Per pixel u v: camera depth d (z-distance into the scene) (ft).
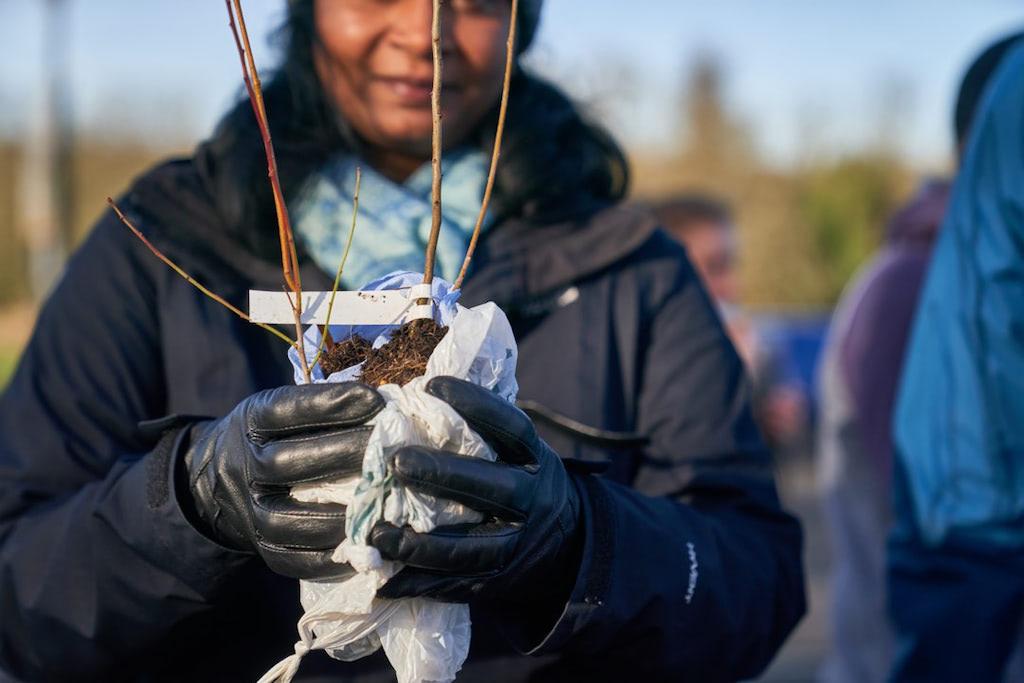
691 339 4.15
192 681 3.81
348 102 4.08
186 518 3.29
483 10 3.98
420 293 3.32
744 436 4.13
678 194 10.75
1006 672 4.96
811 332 25.75
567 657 3.76
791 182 68.69
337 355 3.37
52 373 3.89
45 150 32.48
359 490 2.93
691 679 3.80
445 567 2.98
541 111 4.28
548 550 3.28
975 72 6.20
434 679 3.16
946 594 4.96
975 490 4.91
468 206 4.11
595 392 4.01
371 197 4.05
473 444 3.02
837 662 7.64
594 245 4.14
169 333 3.93
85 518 3.56
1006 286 4.93
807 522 20.97
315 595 3.15
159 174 4.12
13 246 54.54
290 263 3.69
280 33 4.26
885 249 8.21
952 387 5.00
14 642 3.71
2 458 3.82
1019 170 4.96
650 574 3.55
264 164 4.00
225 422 3.28
